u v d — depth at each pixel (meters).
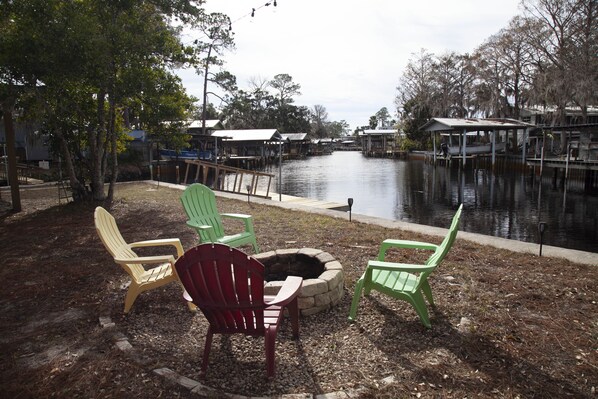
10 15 8.20
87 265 4.93
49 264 5.00
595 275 4.16
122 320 3.30
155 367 2.53
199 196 5.16
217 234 5.15
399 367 2.50
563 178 21.98
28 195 12.80
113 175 10.31
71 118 10.32
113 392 2.29
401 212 14.49
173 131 12.02
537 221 12.73
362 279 3.13
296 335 2.90
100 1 8.88
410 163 40.50
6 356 2.76
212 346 2.85
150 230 7.00
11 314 3.49
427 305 3.45
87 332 3.10
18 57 7.69
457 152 32.25
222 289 2.35
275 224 7.30
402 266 3.02
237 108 41.00
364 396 2.19
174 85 11.02
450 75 42.47
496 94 33.16
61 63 7.96
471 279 4.09
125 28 9.33
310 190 20.62
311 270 4.11
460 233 6.32
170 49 10.16
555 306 3.40
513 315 3.23
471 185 22.34
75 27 7.83
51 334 3.07
